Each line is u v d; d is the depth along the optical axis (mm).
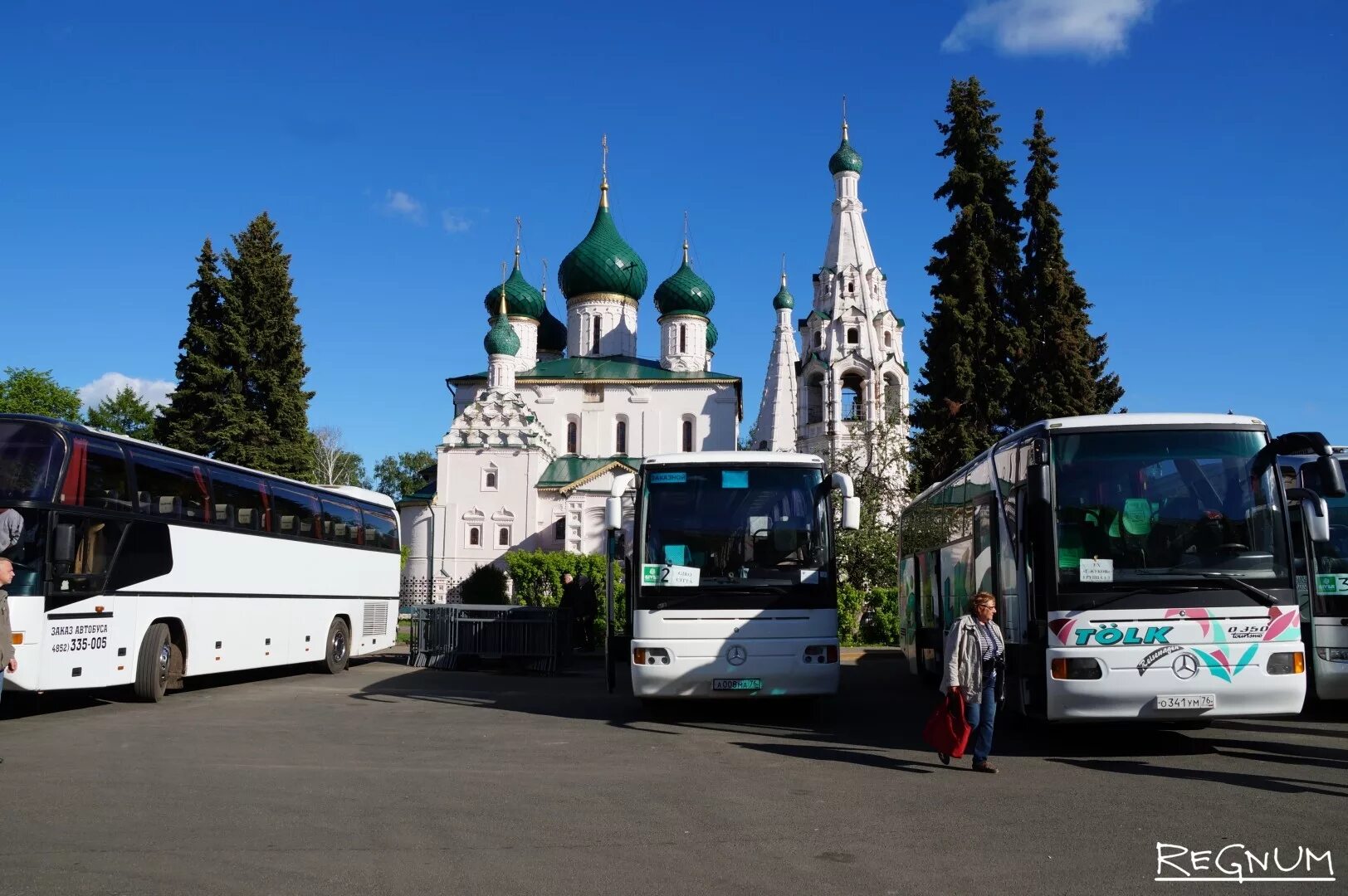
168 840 7078
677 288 61531
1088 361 35312
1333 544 13898
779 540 13516
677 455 14078
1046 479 10602
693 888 6078
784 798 8625
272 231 45219
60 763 10023
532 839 7199
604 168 65438
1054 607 10312
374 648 23219
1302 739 11828
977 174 34000
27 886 5988
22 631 12797
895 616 29719
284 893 5926
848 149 55469
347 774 9602
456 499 56438
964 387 32719
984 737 9898
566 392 60562
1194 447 10680
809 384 53188
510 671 22359
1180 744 11523
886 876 6320
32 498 13180
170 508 15922
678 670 13047
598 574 33562
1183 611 10133
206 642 16656
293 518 19797
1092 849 6953
